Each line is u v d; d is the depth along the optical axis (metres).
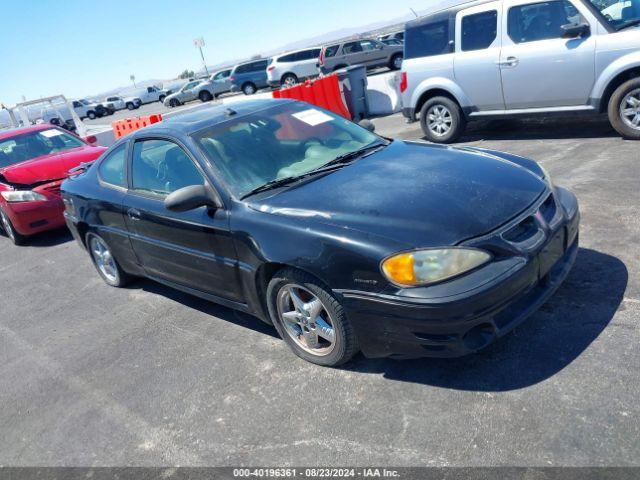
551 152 6.75
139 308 4.83
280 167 3.70
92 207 4.84
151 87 49.75
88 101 45.09
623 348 2.86
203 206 3.55
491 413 2.63
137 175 4.36
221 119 4.08
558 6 6.80
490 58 7.45
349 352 3.13
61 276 6.19
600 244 4.02
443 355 2.74
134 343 4.19
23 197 7.35
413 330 2.73
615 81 6.55
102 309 4.99
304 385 3.20
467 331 2.67
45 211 7.43
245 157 3.72
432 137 8.57
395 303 2.72
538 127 8.20
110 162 4.80
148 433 3.09
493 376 2.89
